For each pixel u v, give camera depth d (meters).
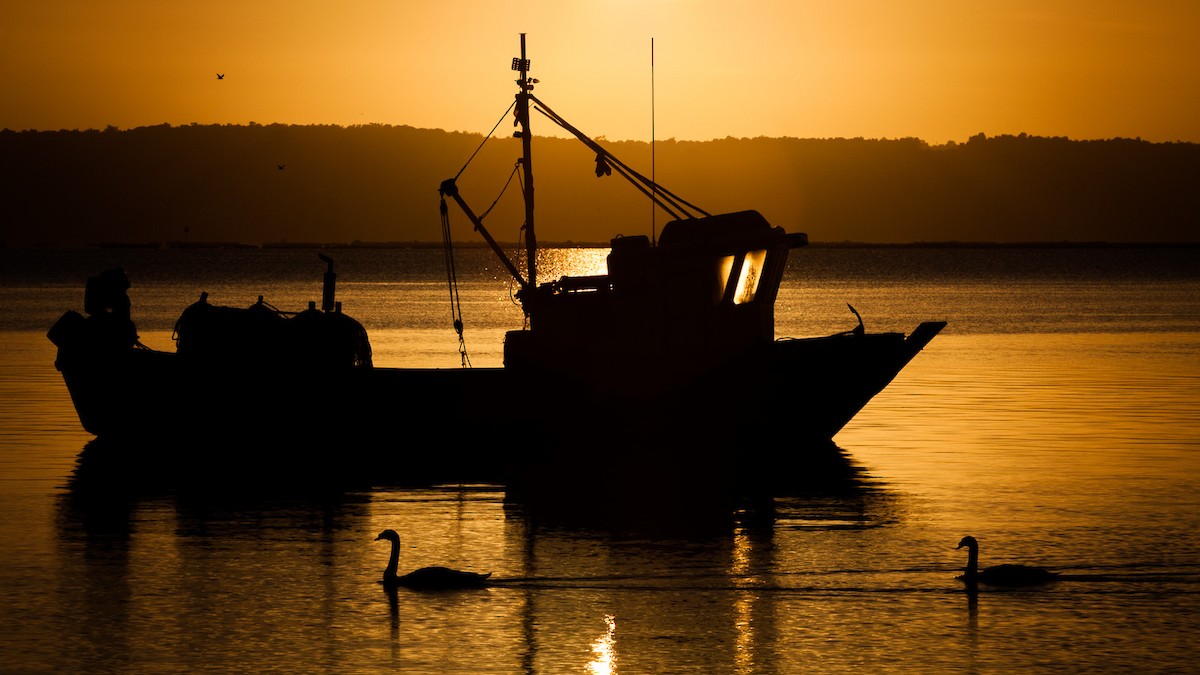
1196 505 94.69
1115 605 69.75
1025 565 76.25
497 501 98.88
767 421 121.75
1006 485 102.94
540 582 74.31
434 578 73.38
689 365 120.62
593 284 122.75
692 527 88.75
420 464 119.56
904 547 82.56
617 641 63.66
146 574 76.12
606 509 95.38
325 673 59.34
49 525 89.81
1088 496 98.31
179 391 125.94
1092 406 152.12
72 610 68.81
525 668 60.00
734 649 62.56
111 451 123.31
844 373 121.00
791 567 77.50
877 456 118.38
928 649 62.53
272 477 111.25
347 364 126.31
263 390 124.31
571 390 121.88
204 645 63.12
